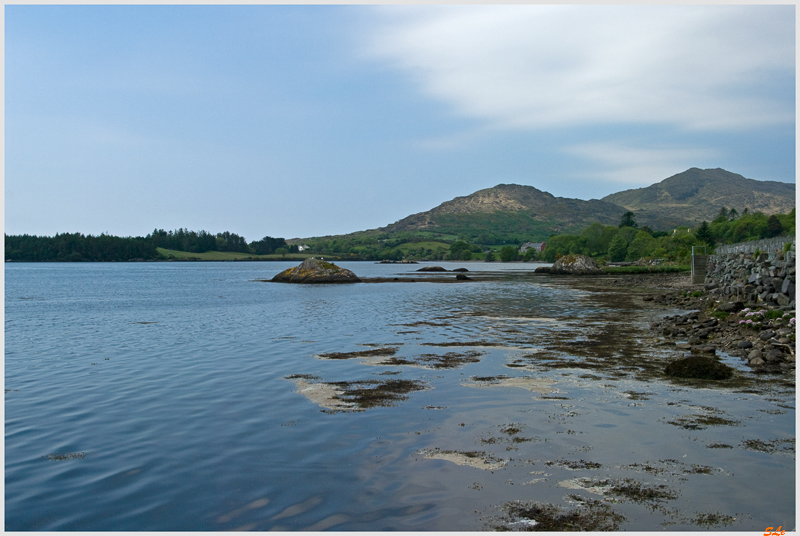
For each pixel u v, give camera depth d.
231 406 11.12
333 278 70.25
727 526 6.13
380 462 8.03
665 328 21.00
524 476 7.47
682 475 7.43
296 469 7.84
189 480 7.54
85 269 147.25
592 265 96.69
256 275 103.88
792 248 23.73
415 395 11.73
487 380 13.07
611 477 7.40
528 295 44.59
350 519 6.41
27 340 20.78
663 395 11.46
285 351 17.66
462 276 77.56
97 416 10.56
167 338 21.03
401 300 39.97
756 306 22.69
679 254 128.75
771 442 8.61
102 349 18.48
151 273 115.38
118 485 7.44
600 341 19.05
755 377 13.03
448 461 8.02
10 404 11.45
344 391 12.20
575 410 10.44
